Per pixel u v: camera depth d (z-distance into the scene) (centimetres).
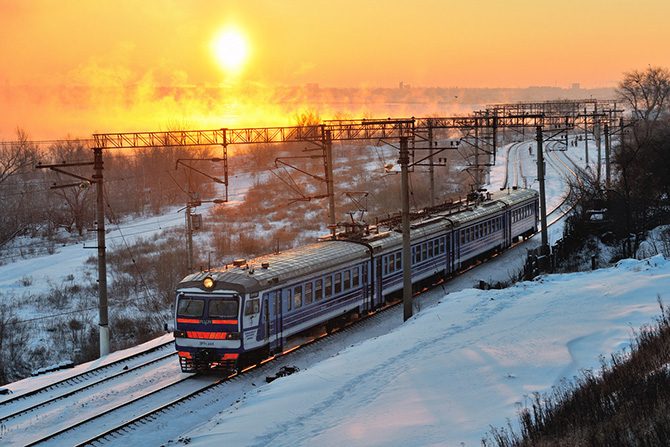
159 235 6219
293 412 1570
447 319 2325
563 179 8031
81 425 1828
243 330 2197
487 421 1302
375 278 2948
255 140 3306
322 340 2603
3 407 2084
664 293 2091
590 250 3994
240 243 5359
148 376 2278
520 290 2628
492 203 4319
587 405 1131
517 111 5766
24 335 3409
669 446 868
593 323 1898
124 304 3997
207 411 1908
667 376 1120
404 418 1413
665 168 4316
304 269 2484
